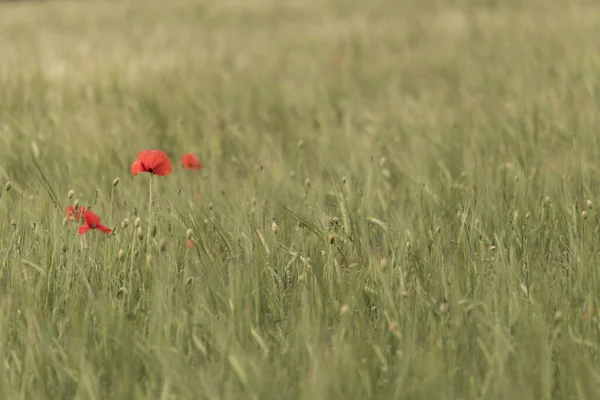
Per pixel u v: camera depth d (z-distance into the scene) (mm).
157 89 19594
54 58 25703
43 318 7344
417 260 8289
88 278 8109
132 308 7605
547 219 9539
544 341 6586
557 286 7695
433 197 10250
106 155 13039
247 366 6430
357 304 7504
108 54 26703
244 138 15125
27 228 9016
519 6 38500
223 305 7473
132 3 49688
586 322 7070
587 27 28281
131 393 6293
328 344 6930
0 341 6762
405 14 39094
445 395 6039
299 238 8719
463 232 8727
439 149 13305
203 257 8422
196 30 36531
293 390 6293
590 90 16922
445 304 7355
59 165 12648
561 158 12086
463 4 41250
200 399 6055
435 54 26281
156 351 6547
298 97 19531
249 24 39719
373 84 22266
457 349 6824
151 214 8633
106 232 8352
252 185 10734
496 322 7020
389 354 6797
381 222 8734
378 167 11594
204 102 18609
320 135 15227
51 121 15836
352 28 34062
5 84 19156
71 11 46500
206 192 11016
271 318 7500
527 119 14516
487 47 26422
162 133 15430
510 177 11102
